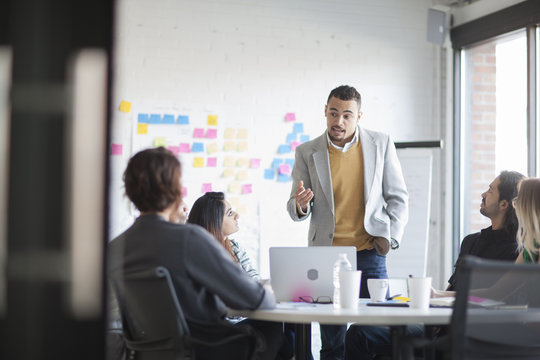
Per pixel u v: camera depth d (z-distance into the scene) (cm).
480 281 182
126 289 224
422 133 571
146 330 227
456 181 564
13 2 139
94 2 141
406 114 568
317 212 353
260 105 534
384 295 263
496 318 185
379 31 564
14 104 140
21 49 140
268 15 539
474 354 186
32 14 139
